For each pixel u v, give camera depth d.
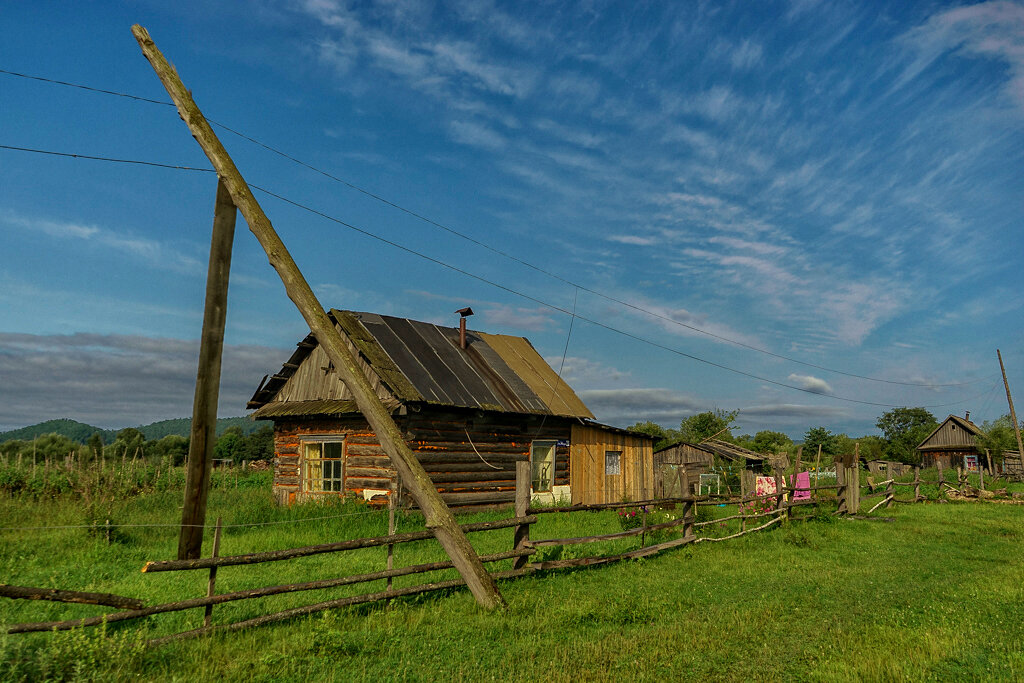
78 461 19.53
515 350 27.28
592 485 24.17
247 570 10.46
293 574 10.06
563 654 6.23
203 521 7.55
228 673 5.66
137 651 5.80
